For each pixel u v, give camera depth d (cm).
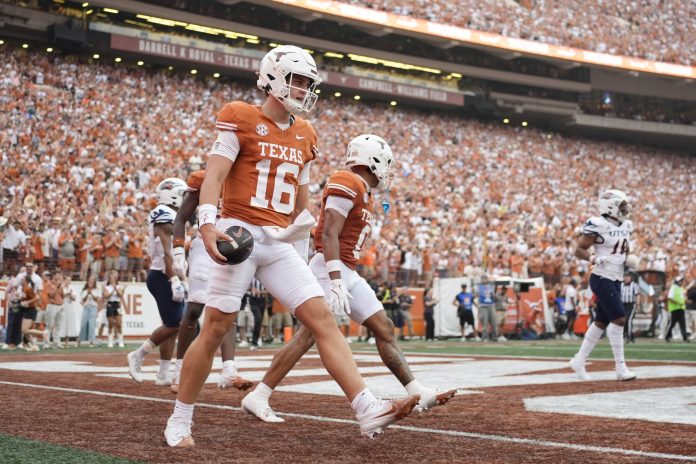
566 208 3528
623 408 544
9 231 1744
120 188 2308
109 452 367
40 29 2783
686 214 3988
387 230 2605
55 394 623
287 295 378
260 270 385
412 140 3544
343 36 3538
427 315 2003
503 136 3941
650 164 4284
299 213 409
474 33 3719
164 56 2992
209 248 358
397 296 1989
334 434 427
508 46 3822
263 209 381
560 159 3975
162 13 3003
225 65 3159
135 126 2698
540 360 1097
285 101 379
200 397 611
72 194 2159
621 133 4412
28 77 2642
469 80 3944
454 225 2912
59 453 363
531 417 497
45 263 1788
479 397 615
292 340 481
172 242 619
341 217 450
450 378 794
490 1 3919
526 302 2122
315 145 408
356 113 3528
